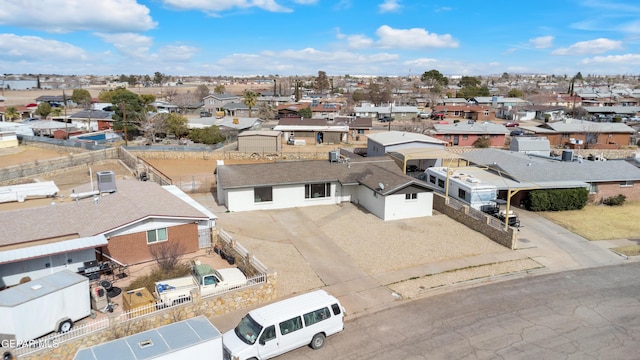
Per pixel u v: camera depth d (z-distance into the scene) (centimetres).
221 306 1955
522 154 4884
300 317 1666
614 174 3916
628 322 1931
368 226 3212
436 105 11988
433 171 4162
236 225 3175
